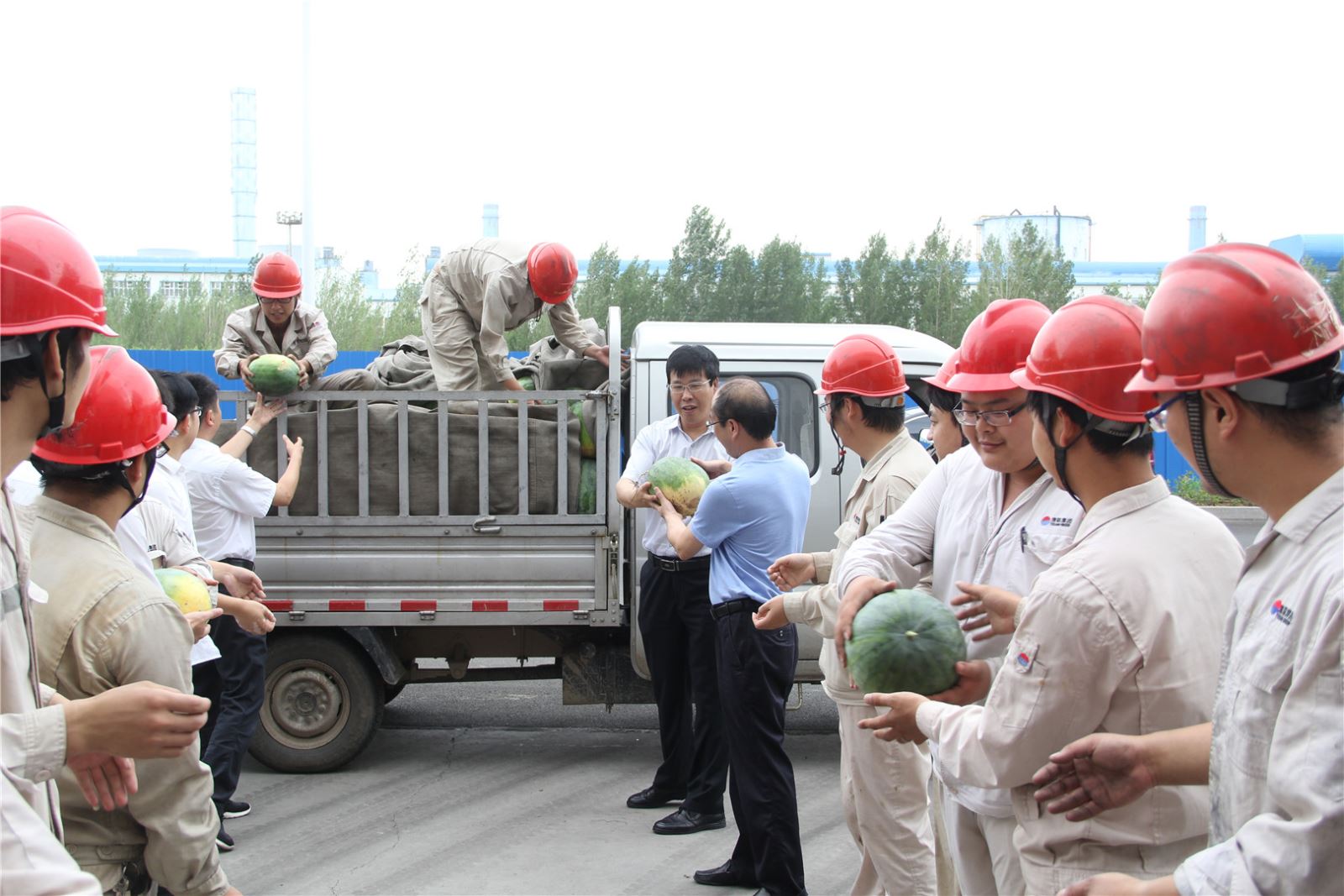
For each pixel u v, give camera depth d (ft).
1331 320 6.31
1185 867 6.27
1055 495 9.86
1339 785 5.61
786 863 15.14
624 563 21.38
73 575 8.79
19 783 6.69
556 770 22.12
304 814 19.54
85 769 7.80
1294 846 5.73
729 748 16.97
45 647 8.57
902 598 9.36
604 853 17.76
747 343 21.91
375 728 21.76
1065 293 93.76
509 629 22.02
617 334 20.70
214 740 17.93
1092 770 7.62
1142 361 7.37
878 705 9.08
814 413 21.81
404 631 21.91
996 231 181.06
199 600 11.59
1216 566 8.16
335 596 20.66
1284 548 6.32
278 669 21.29
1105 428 8.14
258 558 20.59
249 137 214.07
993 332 9.90
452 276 22.50
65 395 7.09
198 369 60.59
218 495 18.24
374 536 20.66
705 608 18.29
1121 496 8.26
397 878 16.78
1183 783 7.45
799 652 21.43
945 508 11.01
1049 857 8.36
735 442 15.70
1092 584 7.88
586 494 20.84
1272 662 6.18
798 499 15.72
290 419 20.76
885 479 13.19
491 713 26.37
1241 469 6.46
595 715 26.30
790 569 14.11
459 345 22.53
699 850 17.90
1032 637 7.97
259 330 21.91
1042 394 8.37
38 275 6.84
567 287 21.65
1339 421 6.24
